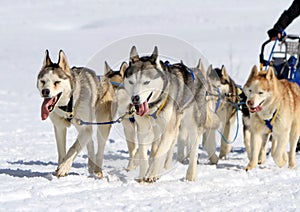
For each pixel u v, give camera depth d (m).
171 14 81.88
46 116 8.28
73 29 66.06
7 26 67.38
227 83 11.48
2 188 7.27
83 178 8.45
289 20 12.23
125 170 9.45
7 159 10.92
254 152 10.15
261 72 10.50
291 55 12.16
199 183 8.36
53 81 8.34
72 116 8.58
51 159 11.09
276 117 10.12
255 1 100.00
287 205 6.90
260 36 51.19
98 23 70.50
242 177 9.00
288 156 11.24
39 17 81.19
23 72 30.66
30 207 6.34
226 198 7.25
